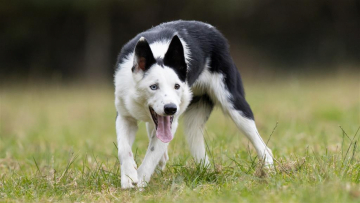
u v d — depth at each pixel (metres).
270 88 27.92
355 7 38.97
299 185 7.21
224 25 38.41
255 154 10.16
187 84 8.65
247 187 7.45
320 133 12.60
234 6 34.22
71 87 33.06
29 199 7.71
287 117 16.78
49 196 7.88
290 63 39.00
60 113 21.12
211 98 9.83
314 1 38.50
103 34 37.78
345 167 7.83
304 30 39.47
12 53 38.38
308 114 17.38
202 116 9.86
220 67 9.56
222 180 8.16
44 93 29.38
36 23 37.59
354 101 20.05
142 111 8.18
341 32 39.19
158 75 7.79
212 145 10.16
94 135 15.32
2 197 7.87
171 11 37.44
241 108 9.52
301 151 10.24
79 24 38.53
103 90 30.81
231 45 38.62
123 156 8.13
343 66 36.22
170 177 8.53
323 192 6.59
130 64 8.37
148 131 9.23
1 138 14.56
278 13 38.91
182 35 9.10
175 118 8.37
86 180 8.48
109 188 8.06
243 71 37.88
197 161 9.39
